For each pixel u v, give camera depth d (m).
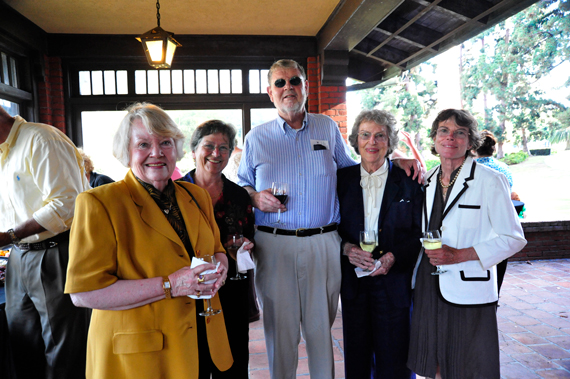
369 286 2.14
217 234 1.64
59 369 2.05
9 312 2.09
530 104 14.59
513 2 3.64
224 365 1.49
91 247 1.23
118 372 1.26
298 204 2.27
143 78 5.78
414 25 4.89
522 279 4.86
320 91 5.80
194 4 4.72
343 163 2.52
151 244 1.32
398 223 2.09
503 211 1.84
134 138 1.35
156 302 1.29
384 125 2.13
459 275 1.87
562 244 5.79
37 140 1.93
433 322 1.96
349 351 2.18
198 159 2.04
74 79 5.72
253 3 4.73
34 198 2.02
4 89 4.69
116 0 4.56
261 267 2.31
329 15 5.11
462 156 1.97
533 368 2.76
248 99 5.93
